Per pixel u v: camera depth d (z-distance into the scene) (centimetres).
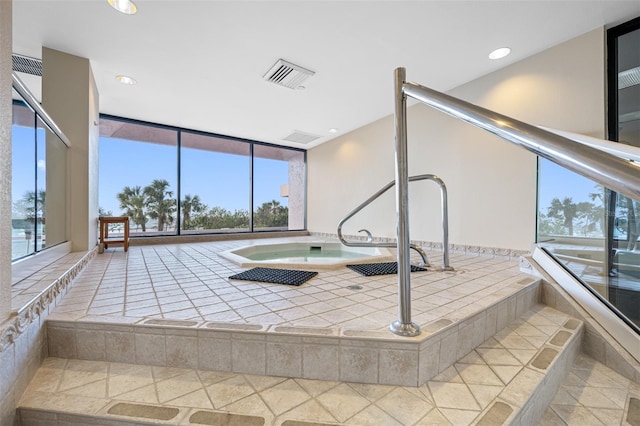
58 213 256
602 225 201
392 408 105
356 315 149
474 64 295
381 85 344
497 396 111
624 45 233
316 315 149
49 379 121
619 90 235
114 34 245
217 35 248
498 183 314
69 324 137
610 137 238
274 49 269
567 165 47
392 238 459
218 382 121
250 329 130
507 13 221
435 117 377
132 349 134
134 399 108
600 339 173
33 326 124
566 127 258
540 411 122
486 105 316
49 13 219
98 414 100
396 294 189
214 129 523
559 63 262
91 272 254
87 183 287
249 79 329
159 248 429
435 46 265
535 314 200
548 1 209
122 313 149
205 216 605
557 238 228
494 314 168
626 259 192
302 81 334
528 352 147
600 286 198
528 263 246
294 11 219
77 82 279
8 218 104
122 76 320
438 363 128
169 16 223
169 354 132
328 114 445
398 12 220
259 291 195
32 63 293
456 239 352
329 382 123
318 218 623
